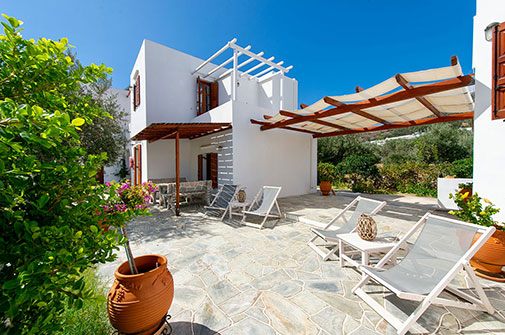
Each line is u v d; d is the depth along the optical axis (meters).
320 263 3.62
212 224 6.05
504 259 2.93
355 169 13.75
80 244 1.21
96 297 1.20
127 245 2.00
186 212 7.56
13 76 1.34
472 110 6.42
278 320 2.29
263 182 9.66
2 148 0.94
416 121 7.77
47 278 1.03
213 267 3.49
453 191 7.81
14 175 1.06
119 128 10.17
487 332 2.10
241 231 5.41
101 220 1.57
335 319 2.30
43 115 1.03
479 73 4.18
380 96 5.26
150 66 10.38
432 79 4.35
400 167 12.65
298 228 5.66
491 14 4.03
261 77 12.68
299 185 11.31
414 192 11.80
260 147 9.57
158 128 7.03
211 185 9.10
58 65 1.48
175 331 2.14
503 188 3.89
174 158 11.28
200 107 11.91
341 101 5.69
